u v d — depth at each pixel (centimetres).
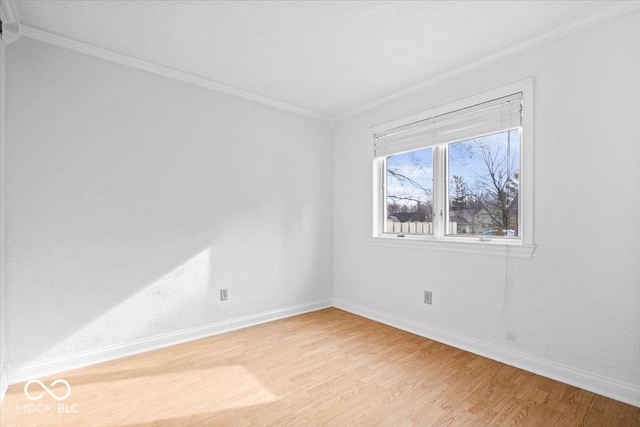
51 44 236
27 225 226
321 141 407
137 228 273
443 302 296
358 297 382
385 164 365
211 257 315
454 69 284
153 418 185
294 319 362
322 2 200
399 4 201
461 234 294
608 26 204
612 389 203
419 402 201
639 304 195
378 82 313
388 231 362
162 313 286
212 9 207
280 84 320
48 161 234
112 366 247
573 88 219
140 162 275
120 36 238
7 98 219
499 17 213
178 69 289
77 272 246
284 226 370
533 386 218
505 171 262
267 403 200
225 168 325
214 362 255
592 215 211
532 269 238
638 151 195
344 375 234
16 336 222
